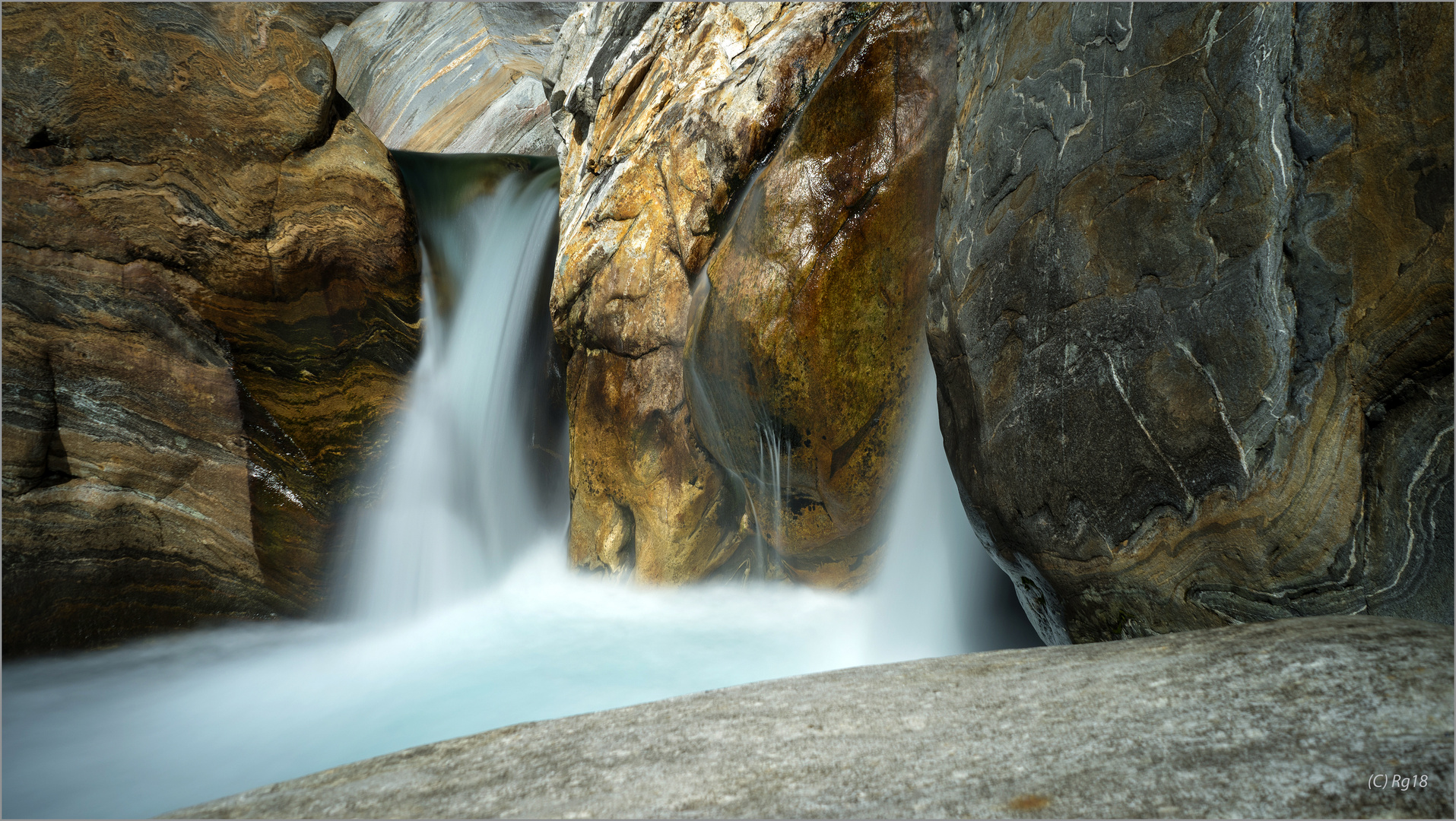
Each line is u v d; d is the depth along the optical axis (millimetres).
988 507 2658
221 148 4449
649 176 4898
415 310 5391
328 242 4848
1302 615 1881
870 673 1785
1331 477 1806
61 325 3893
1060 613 2533
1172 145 2096
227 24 4543
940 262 3057
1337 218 1772
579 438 5211
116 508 4020
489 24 12859
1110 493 2207
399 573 5098
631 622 4531
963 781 1136
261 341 4555
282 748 3094
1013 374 2500
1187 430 2021
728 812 1124
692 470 4695
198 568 4281
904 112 3557
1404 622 1488
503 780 1341
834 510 4027
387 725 3295
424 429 5332
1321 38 1803
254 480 4465
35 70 3830
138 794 2740
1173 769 1081
